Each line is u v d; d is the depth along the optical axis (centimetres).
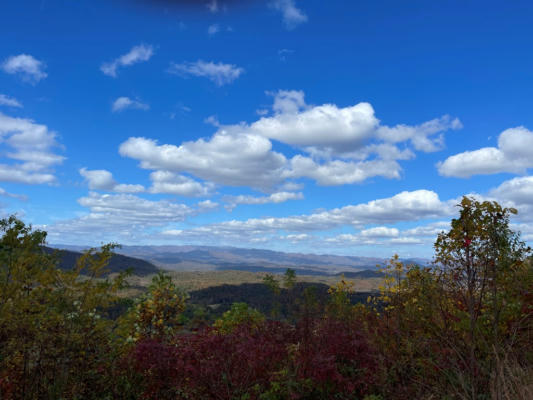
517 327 406
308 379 441
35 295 489
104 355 487
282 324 573
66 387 438
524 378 362
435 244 456
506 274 415
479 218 426
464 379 394
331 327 554
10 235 496
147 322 708
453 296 452
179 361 447
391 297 577
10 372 428
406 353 480
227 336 495
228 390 428
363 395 446
